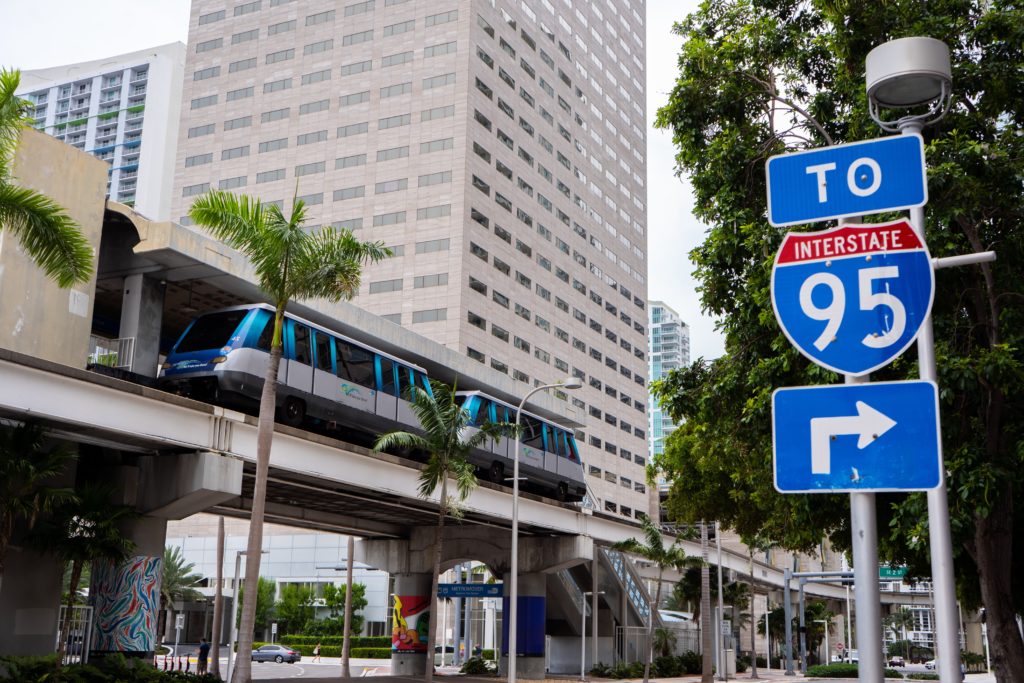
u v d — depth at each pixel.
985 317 14.70
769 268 15.49
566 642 51.75
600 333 109.94
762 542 37.31
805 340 4.92
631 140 123.81
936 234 13.83
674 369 18.59
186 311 29.75
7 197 14.70
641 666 51.59
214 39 101.00
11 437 19.27
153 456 22.86
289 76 96.88
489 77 93.38
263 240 21.09
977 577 18.08
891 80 5.66
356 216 90.44
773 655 97.62
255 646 77.25
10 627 21.70
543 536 40.84
